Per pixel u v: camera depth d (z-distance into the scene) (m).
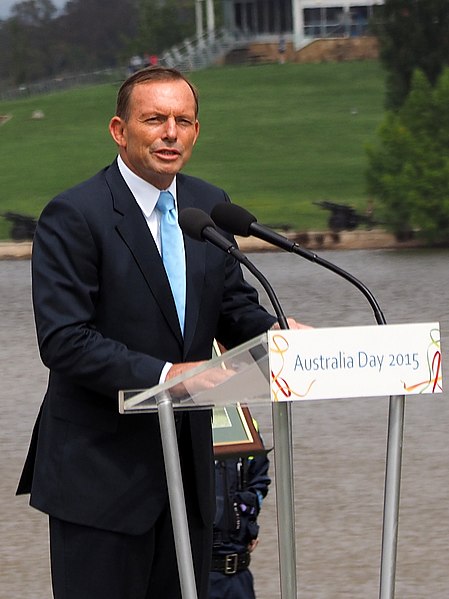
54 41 184.25
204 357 5.66
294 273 35.84
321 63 108.00
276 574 10.15
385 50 70.06
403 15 69.56
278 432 4.56
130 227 5.50
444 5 69.31
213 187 5.82
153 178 5.54
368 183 47.25
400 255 43.34
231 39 116.38
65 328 5.35
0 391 18.91
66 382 5.57
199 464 5.64
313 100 94.69
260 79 103.06
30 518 11.94
